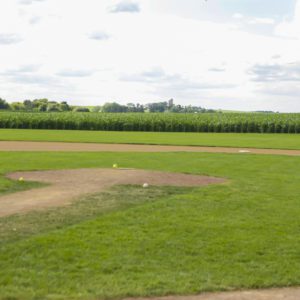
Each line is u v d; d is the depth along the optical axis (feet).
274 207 41.19
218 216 37.40
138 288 23.04
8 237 30.60
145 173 60.49
